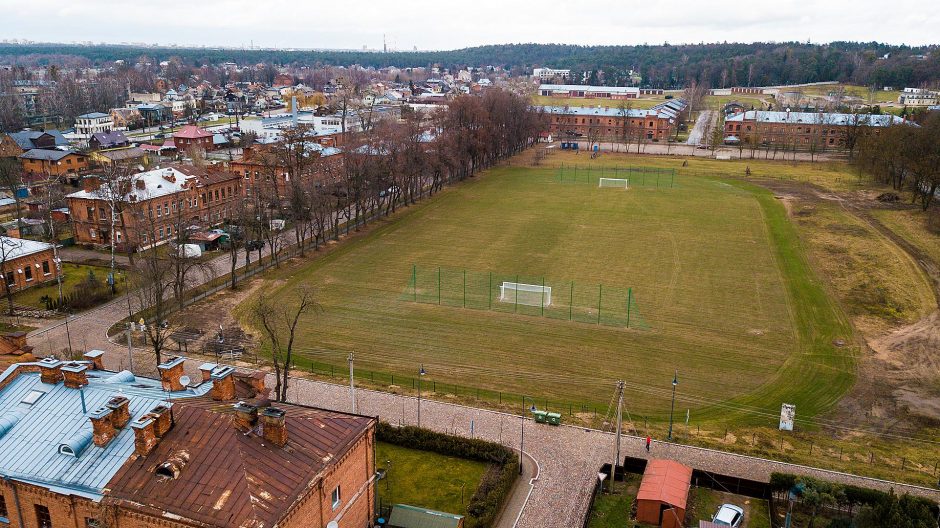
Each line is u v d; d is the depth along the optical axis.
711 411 68.31
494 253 121.88
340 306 95.62
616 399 70.38
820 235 133.38
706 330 87.94
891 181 182.88
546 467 57.78
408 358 79.50
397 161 150.00
